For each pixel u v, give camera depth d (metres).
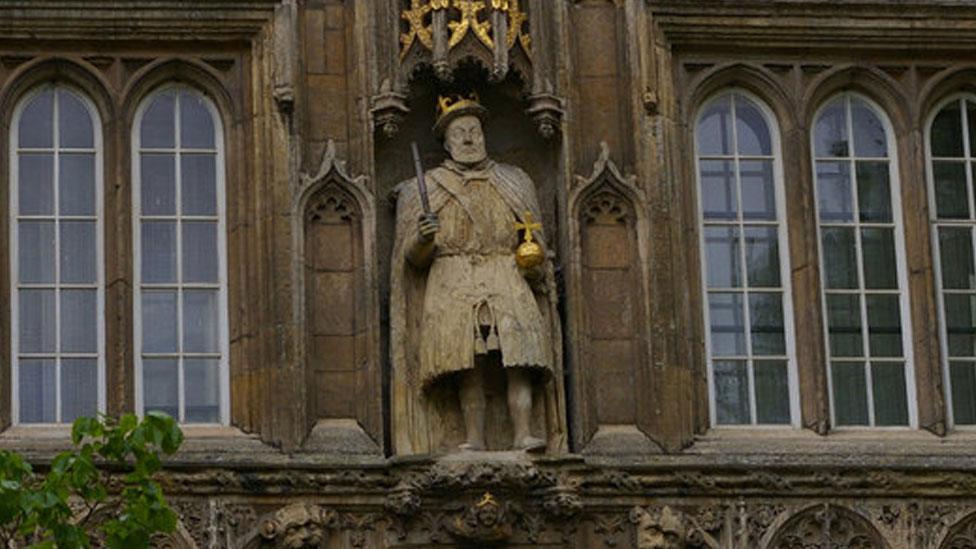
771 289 32.19
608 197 31.78
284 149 31.55
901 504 31.14
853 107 32.91
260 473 30.42
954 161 32.88
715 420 31.75
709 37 32.44
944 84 32.94
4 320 31.25
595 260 31.64
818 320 32.00
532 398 31.02
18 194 31.67
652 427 31.19
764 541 30.84
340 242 31.44
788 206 32.38
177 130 31.97
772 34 32.53
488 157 31.80
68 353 31.30
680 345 31.50
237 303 31.47
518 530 30.61
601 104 32.09
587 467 30.70
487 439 30.97
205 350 31.42
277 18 31.89
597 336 31.45
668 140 32.03
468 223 31.12
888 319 32.31
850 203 32.59
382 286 31.47
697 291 31.91
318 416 31.00
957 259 32.62
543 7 31.98
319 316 31.23
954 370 32.34
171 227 31.70
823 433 31.69
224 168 31.91
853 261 32.44
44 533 29.94
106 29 31.83
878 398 32.09
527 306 30.92
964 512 31.19
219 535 30.28
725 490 30.92
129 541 27.27
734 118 32.66
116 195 31.59
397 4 31.80
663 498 30.84
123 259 31.44
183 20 31.89
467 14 31.70
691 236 32.00
